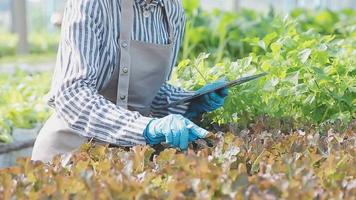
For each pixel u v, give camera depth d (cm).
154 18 342
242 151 274
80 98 305
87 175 237
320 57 388
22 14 1447
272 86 361
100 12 319
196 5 794
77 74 309
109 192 222
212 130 358
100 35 321
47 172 249
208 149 278
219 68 397
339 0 1514
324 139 289
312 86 363
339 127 325
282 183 223
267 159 266
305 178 230
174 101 359
